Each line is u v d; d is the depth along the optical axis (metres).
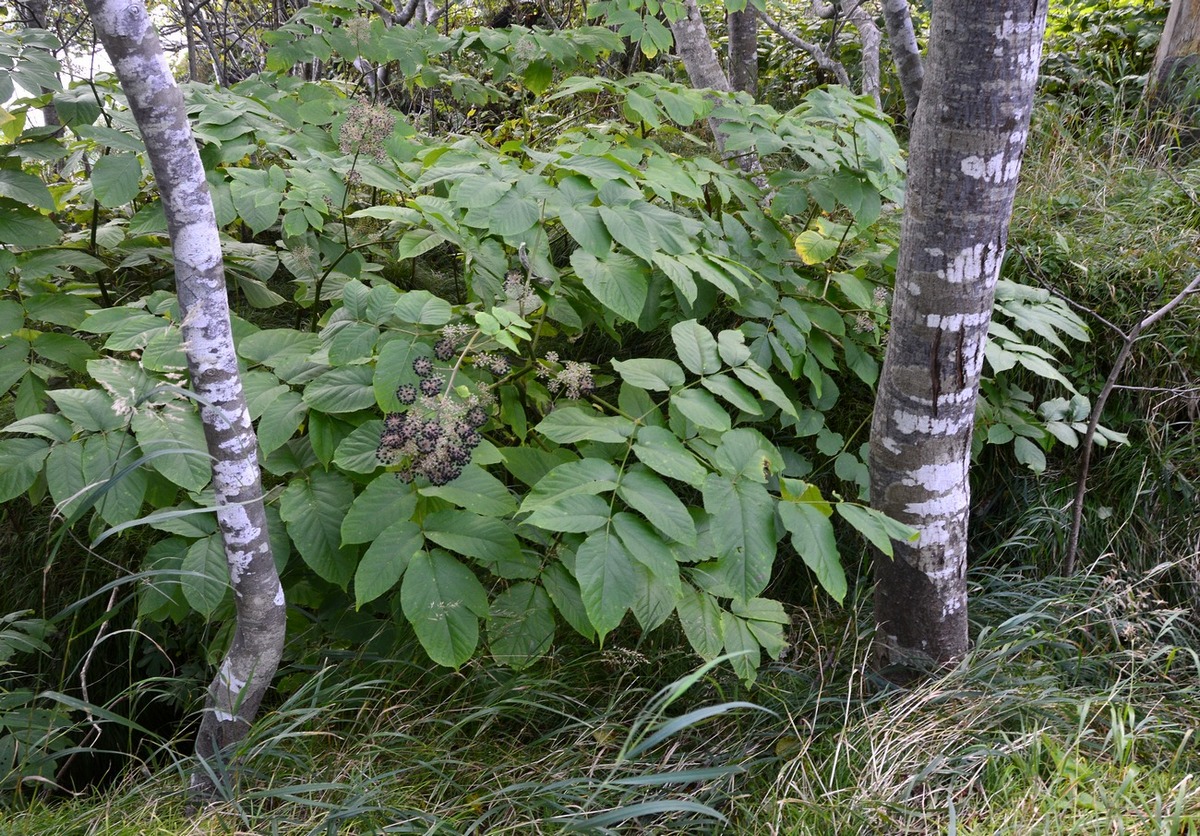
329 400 1.93
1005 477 3.14
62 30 4.28
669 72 5.06
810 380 2.74
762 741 2.21
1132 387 2.90
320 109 2.70
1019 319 2.70
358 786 1.87
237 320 2.19
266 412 1.93
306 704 2.21
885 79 5.11
